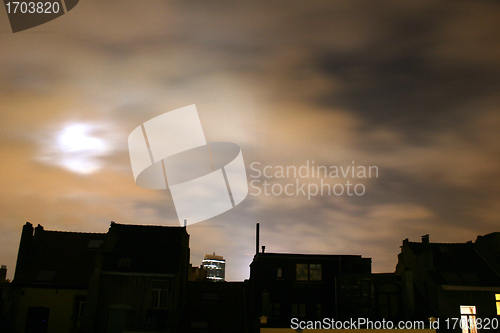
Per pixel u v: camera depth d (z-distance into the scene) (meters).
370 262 33.88
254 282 33.84
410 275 30.89
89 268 32.28
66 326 29.52
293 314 33.03
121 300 30.05
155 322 29.02
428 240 36.31
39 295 30.22
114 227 33.47
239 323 33.84
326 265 34.44
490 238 36.03
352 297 31.06
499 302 31.88
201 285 38.16
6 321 29.23
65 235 34.94
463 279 33.19
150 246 33.47
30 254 32.41
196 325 33.28
